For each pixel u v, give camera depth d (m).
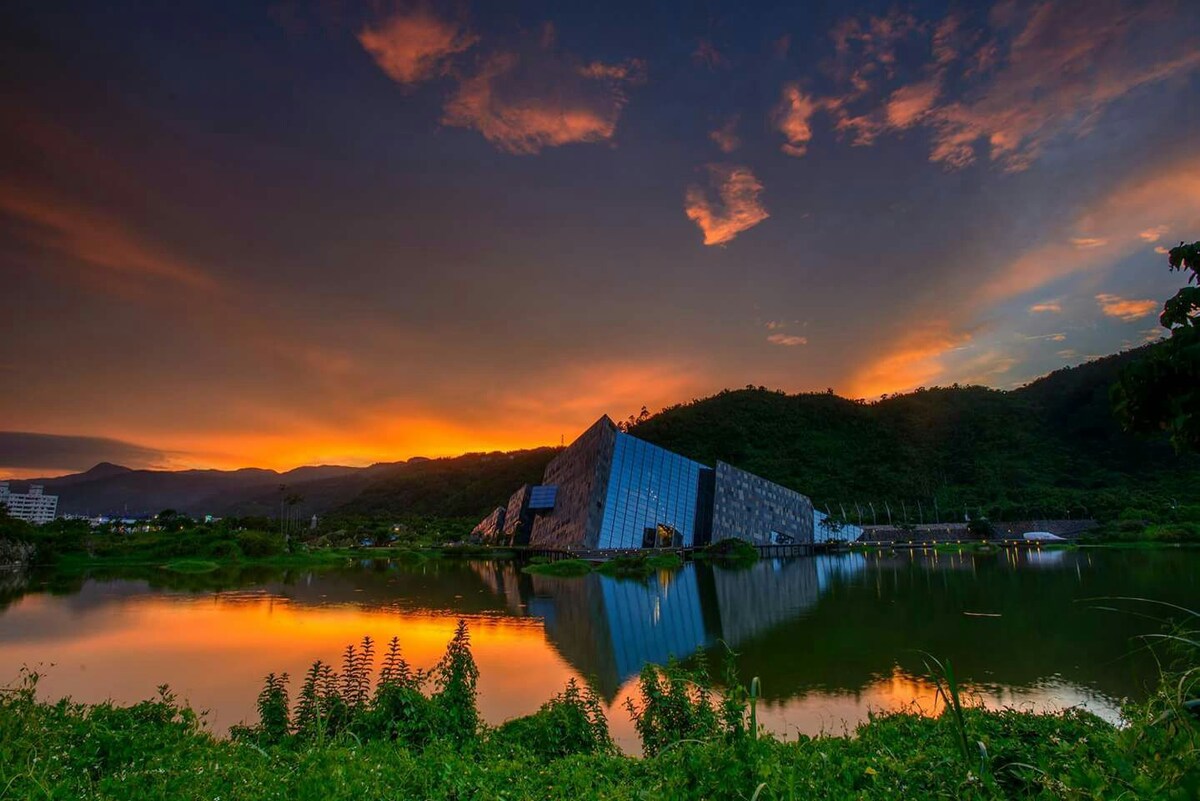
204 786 7.68
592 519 89.94
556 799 8.88
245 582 63.28
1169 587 45.81
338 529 154.88
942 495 147.62
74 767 8.59
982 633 32.25
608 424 96.62
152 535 104.44
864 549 108.81
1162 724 5.49
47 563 84.50
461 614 41.62
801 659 27.70
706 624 37.12
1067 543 98.44
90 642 32.06
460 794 8.78
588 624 37.56
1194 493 118.69
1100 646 28.50
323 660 27.64
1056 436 175.25
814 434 188.25
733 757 6.41
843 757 8.51
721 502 99.19
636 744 17.42
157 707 12.33
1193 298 5.67
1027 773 6.97
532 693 22.72
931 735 10.20
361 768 8.68
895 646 29.86
